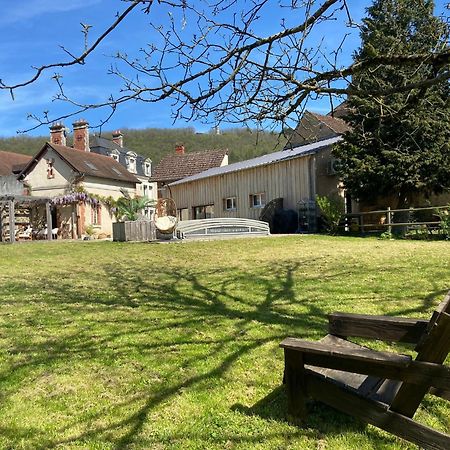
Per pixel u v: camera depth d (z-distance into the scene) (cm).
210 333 452
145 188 3716
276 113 358
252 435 258
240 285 705
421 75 373
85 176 2675
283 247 1279
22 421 285
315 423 268
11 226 2066
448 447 221
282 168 2053
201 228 1766
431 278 679
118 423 279
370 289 622
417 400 231
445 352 222
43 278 868
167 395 315
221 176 2366
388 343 394
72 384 339
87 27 276
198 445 250
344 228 1783
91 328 486
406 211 1648
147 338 443
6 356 404
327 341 314
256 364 366
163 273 884
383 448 241
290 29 300
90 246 1617
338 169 1770
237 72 315
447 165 1539
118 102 312
